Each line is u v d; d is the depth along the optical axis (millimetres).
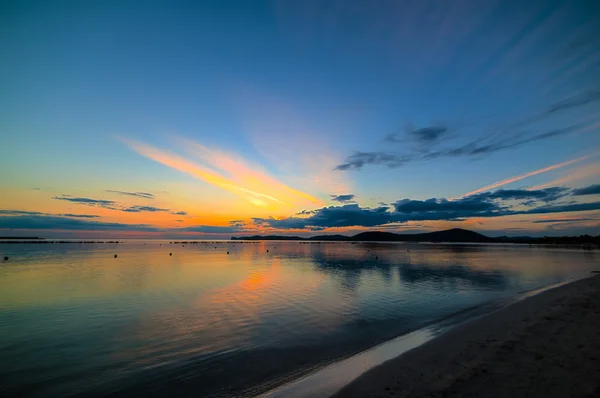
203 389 8008
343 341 11586
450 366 7988
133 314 15539
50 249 87250
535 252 84250
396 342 11203
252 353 10445
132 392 7922
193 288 23266
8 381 8602
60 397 7750
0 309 16688
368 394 6770
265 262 48812
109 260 49875
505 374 7207
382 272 34719
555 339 9500
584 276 30250
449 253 80125
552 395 6094
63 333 12609
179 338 12008
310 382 8031
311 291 22094
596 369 7180
